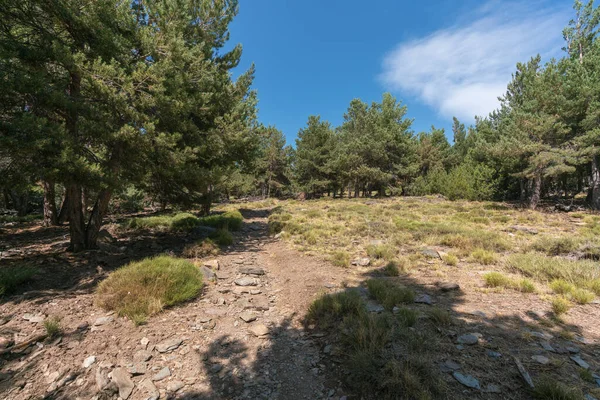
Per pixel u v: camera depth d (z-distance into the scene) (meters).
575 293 4.61
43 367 3.14
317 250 8.70
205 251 8.42
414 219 14.63
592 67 18.75
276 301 5.23
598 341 3.32
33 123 5.01
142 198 22.34
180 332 3.99
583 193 31.92
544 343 3.26
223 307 4.87
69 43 6.84
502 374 2.75
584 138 16.95
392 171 34.16
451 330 3.60
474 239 8.80
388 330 3.48
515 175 20.47
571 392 2.37
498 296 4.84
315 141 37.91
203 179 9.49
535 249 7.95
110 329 3.93
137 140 6.87
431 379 2.65
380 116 33.97
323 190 42.38
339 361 3.24
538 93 18.61
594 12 22.48
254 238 11.71
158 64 7.15
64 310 4.39
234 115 12.17
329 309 4.42
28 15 5.86
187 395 2.86
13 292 5.09
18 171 5.29
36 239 10.39
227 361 3.41
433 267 6.70
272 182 41.12
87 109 6.36
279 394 2.85
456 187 25.77
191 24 12.04
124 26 7.52
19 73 5.20
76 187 7.85
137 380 3.04
